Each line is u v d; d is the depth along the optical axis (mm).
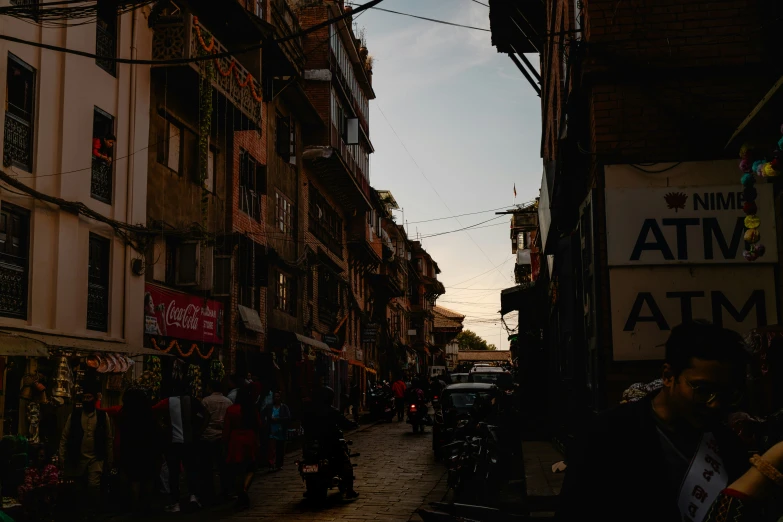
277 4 26875
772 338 6480
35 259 12914
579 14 11508
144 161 16734
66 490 9828
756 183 9742
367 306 49656
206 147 18234
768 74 9938
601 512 2561
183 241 18031
